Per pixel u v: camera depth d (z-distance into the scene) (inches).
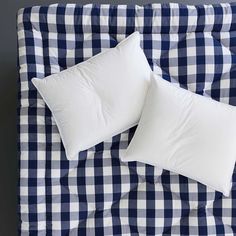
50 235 63.3
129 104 61.2
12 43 82.6
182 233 63.0
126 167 63.7
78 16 64.2
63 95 61.0
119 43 63.0
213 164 59.4
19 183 63.1
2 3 82.7
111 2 82.7
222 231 62.7
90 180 63.6
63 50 64.6
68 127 60.9
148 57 64.6
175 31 64.7
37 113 63.6
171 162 60.2
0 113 82.6
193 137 59.5
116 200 63.8
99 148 64.1
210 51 63.8
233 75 63.5
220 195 62.8
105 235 63.2
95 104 61.1
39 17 64.1
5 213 81.6
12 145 82.1
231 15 63.9
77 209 63.7
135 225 63.5
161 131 59.7
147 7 64.6
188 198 63.1
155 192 63.3
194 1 82.8
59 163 63.5
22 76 64.1
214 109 60.3
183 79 64.3
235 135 59.8
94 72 61.4
